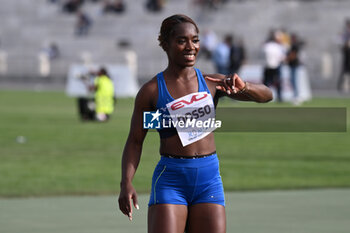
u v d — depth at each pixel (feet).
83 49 454.81
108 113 196.95
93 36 470.39
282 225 69.82
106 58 410.31
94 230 67.36
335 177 104.06
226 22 432.66
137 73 393.29
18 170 109.40
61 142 146.51
